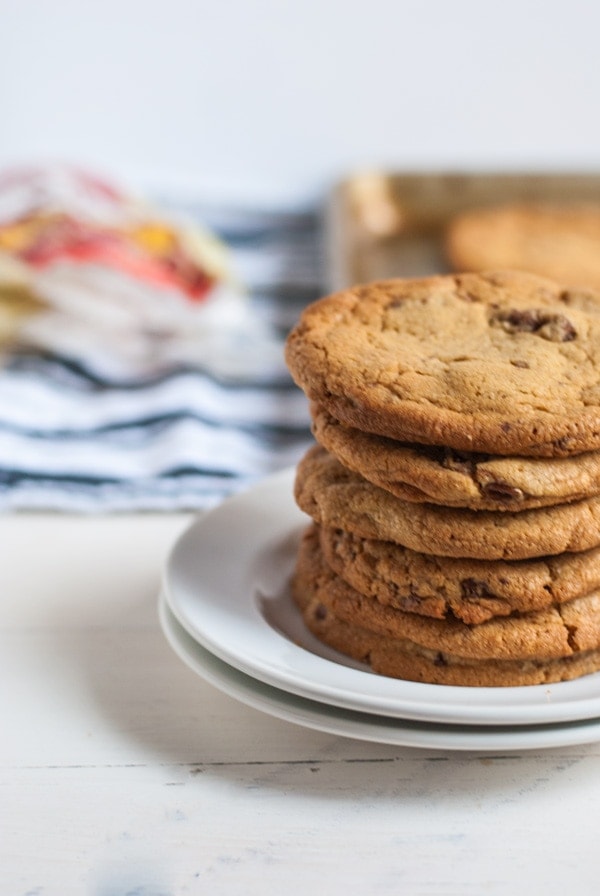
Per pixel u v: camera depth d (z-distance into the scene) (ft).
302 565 2.02
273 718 1.89
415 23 4.79
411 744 1.75
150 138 4.93
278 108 4.91
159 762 1.82
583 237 3.85
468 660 1.87
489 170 4.38
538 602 1.85
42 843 1.72
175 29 4.74
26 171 3.74
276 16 4.75
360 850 1.72
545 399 1.83
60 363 3.10
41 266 3.17
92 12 4.67
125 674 1.97
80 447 2.67
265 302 3.65
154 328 3.23
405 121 4.97
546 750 1.84
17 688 1.94
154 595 2.14
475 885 1.68
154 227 3.51
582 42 4.83
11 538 2.30
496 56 4.86
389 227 4.20
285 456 2.68
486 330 1.96
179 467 2.55
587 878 1.69
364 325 1.97
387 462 1.84
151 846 1.72
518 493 1.81
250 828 1.74
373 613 1.91
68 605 2.11
